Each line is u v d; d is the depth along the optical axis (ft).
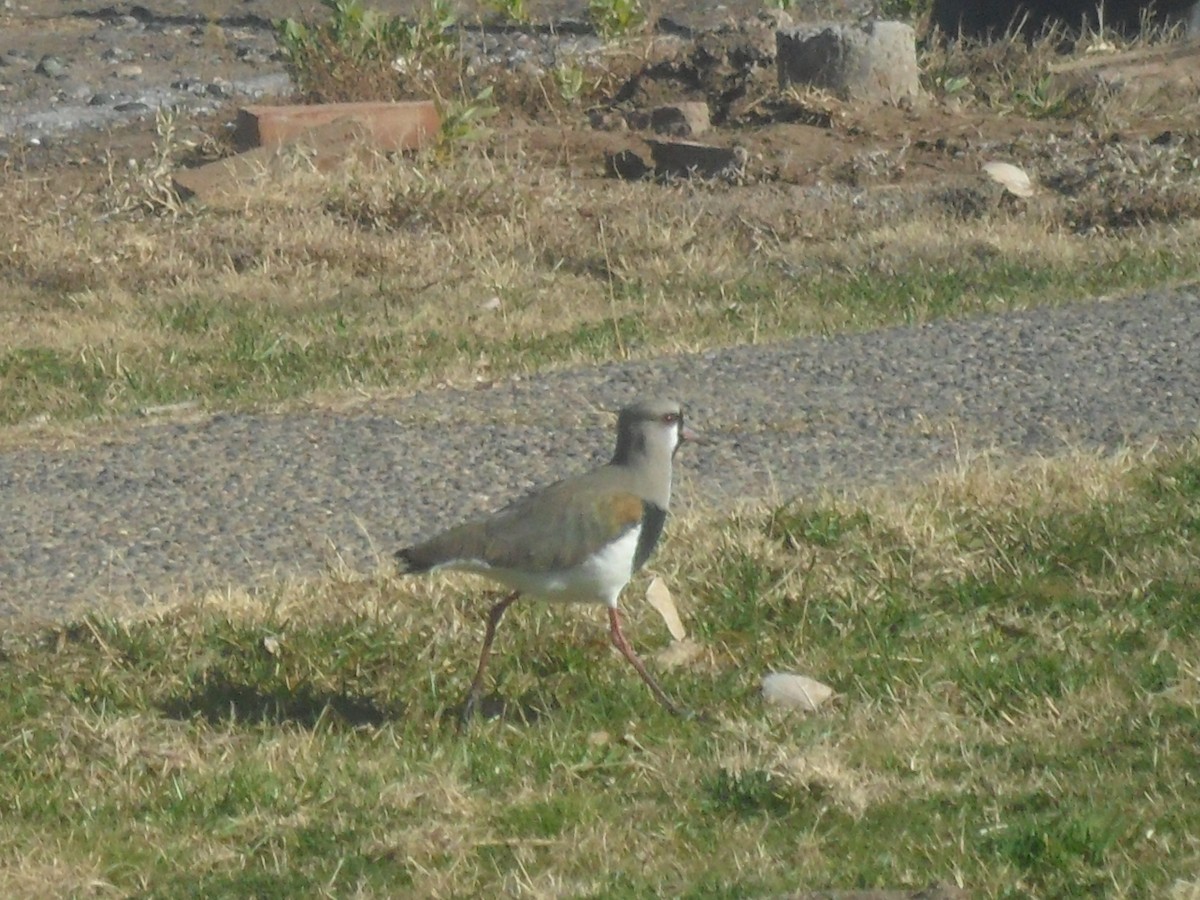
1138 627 32.35
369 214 68.85
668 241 64.18
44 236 65.67
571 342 53.52
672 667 32.17
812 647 32.48
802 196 70.49
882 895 23.09
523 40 114.32
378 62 86.58
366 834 26.16
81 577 36.45
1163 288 55.62
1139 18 95.91
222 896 24.53
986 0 98.89
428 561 28.17
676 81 87.97
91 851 26.05
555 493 28.53
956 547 35.88
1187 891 22.90
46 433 46.21
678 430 29.66
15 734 29.91
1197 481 38.37
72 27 128.36
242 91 105.09
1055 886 23.50
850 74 82.64
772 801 26.61
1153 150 70.03
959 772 27.43
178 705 31.07
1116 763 27.17
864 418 44.62
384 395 48.49
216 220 68.18
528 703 31.14
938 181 72.43
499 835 26.04
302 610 33.91
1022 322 52.19
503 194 68.85
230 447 44.42
